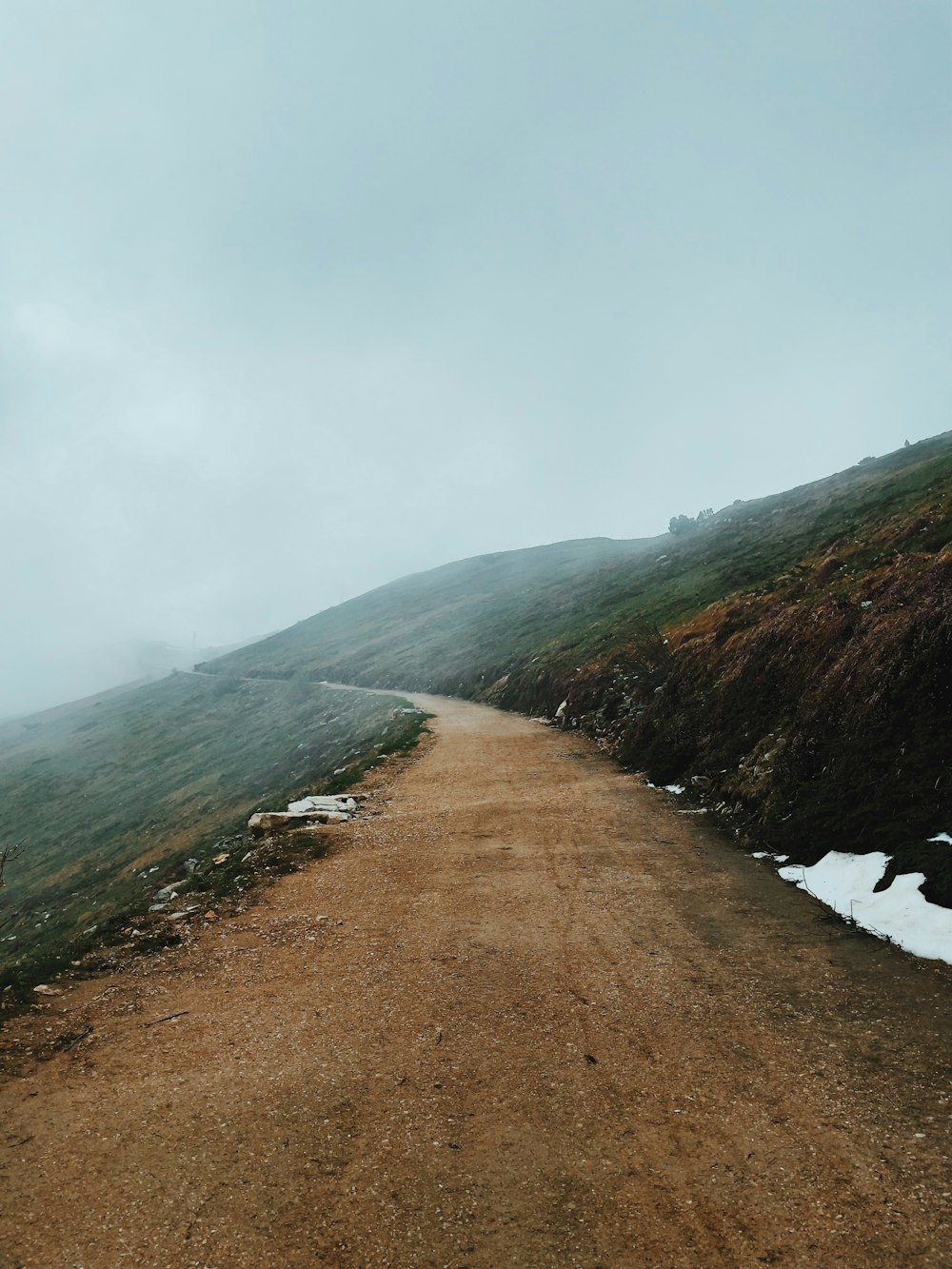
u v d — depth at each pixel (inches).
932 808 362.3
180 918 369.7
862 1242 142.9
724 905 359.6
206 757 2573.8
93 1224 150.8
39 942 1204.5
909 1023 234.1
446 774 809.5
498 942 322.7
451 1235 147.6
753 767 535.8
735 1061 216.8
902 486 1502.2
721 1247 143.2
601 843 490.0
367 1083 208.1
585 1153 174.4
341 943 326.6
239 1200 158.6
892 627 484.1
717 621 960.9
